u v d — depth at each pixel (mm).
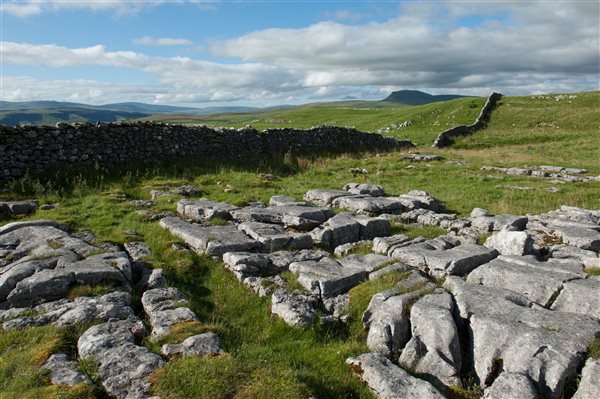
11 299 8383
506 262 9500
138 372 6121
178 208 15281
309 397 5816
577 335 6441
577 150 35562
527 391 5672
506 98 64312
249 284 9797
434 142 41688
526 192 20188
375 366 6512
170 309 8234
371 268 10016
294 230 13578
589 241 11367
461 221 14383
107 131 21109
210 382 5824
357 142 35688
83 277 9039
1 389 5926
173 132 23781
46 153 18953
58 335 7160
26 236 11602
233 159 25703
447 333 6992
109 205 15688
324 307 8945
